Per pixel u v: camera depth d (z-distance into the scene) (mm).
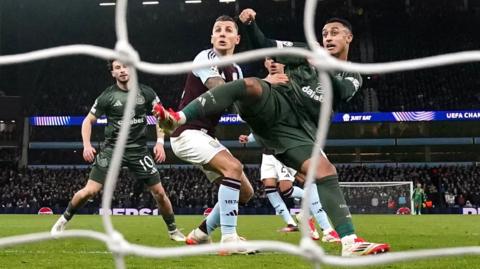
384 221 12875
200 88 4734
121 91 6348
